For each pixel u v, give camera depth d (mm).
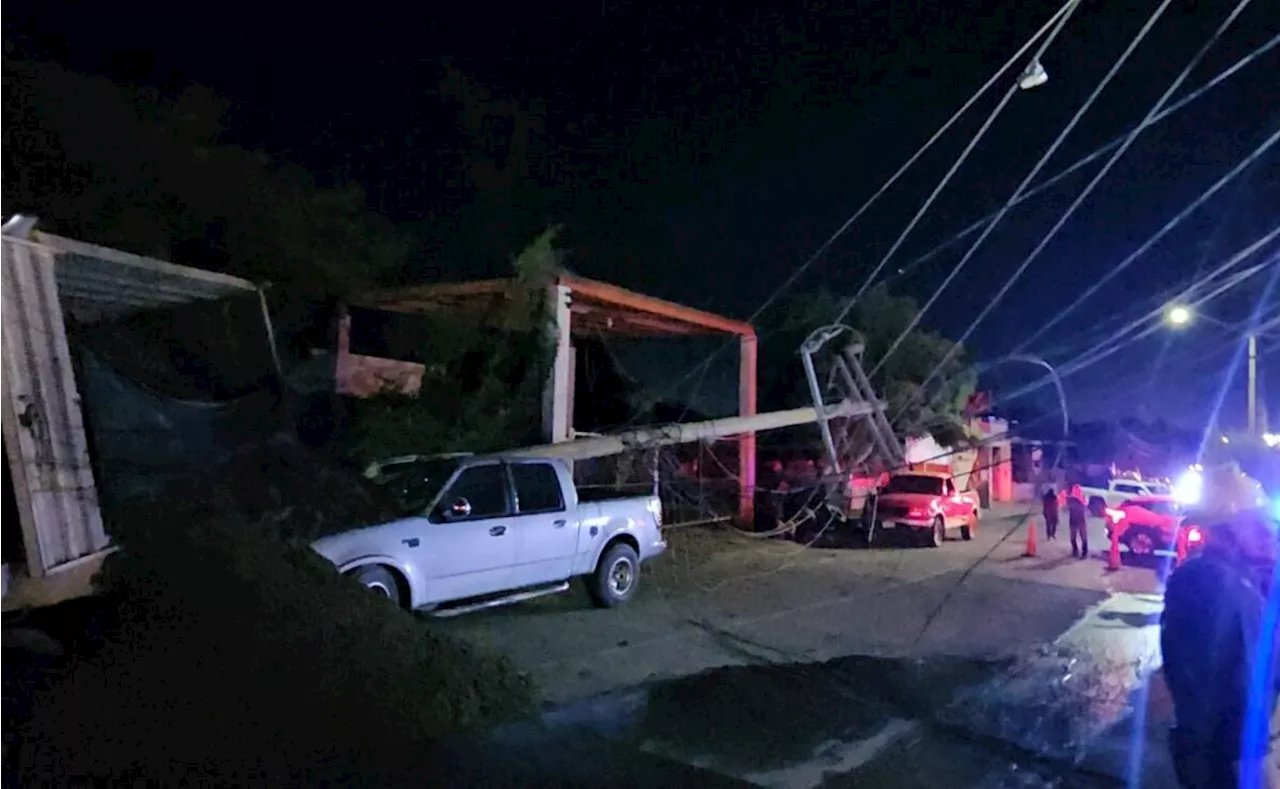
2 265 6543
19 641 5750
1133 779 7199
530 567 11352
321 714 5820
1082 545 20719
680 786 6062
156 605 6438
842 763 7090
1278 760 4281
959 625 12727
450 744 5996
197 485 8734
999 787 6930
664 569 16188
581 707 7457
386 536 9805
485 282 15922
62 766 4727
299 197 14609
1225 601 3555
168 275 9562
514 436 15859
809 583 15664
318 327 15383
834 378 20969
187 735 5238
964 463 31828
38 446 6445
